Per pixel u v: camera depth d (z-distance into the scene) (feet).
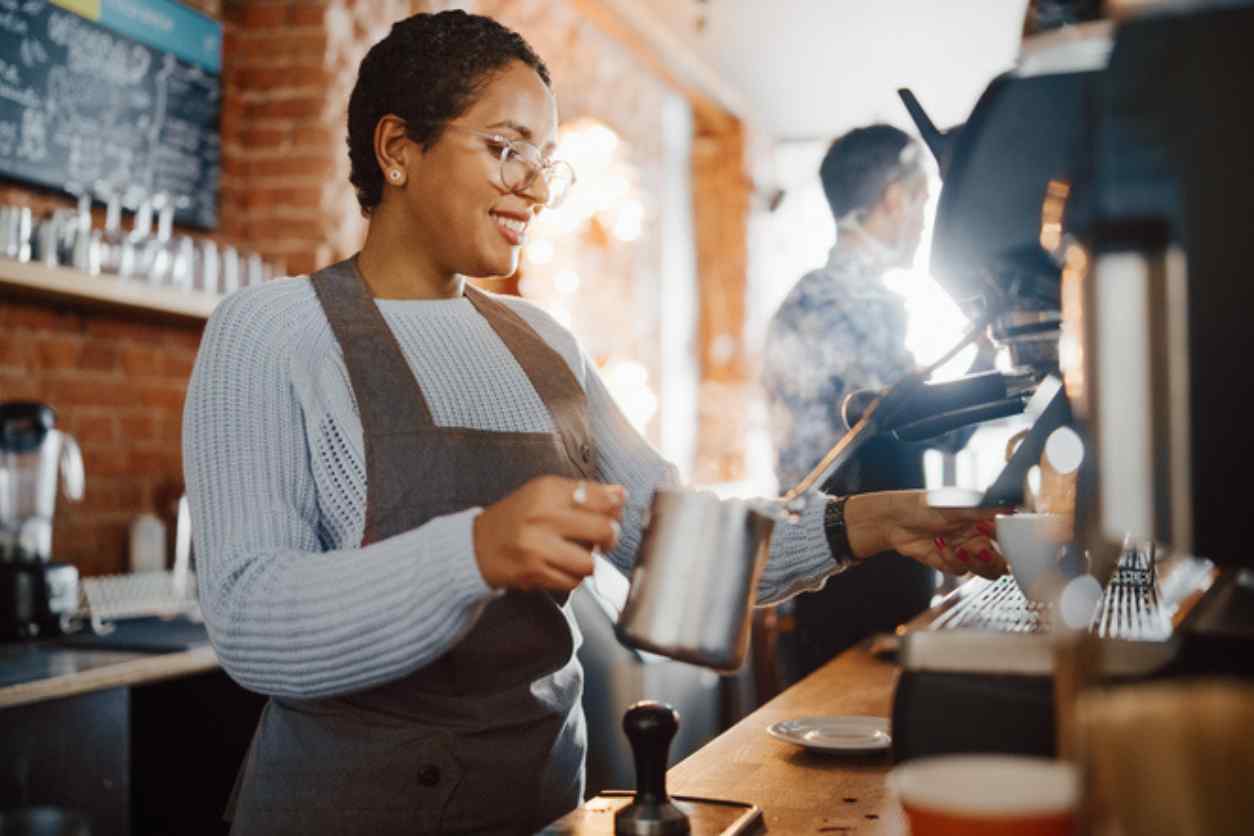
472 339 4.55
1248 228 2.23
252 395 4.04
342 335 4.26
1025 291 3.53
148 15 10.52
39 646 8.05
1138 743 1.91
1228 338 2.24
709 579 3.12
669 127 22.81
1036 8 3.87
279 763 4.07
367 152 4.55
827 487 5.07
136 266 9.73
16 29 9.35
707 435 24.36
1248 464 2.23
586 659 8.54
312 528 4.00
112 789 7.25
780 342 8.98
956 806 1.98
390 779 3.97
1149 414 2.28
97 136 10.05
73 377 10.03
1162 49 2.29
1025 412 4.34
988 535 4.29
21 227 8.75
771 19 18.85
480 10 15.14
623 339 20.76
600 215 19.04
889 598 8.81
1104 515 2.32
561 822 3.36
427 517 4.13
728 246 24.29
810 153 25.76
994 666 3.05
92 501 10.19
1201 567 5.05
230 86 11.61
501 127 4.29
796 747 4.47
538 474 4.36
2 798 6.51
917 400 4.35
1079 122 3.13
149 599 9.94
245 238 11.58
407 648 3.38
